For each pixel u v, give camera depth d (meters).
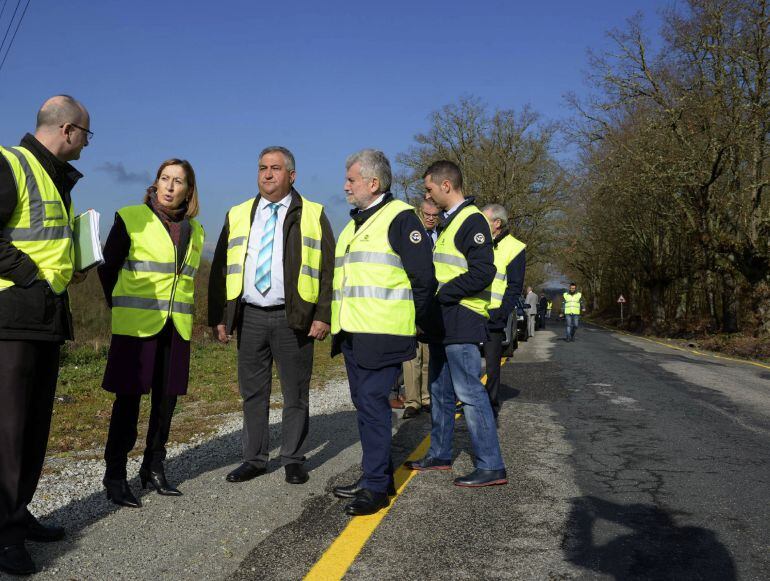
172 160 4.09
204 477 4.50
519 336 19.73
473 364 4.41
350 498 4.07
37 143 3.12
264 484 4.35
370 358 3.87
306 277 4.40
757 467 4.96
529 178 37.97
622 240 36.91
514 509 3.91
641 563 3.16
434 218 6.34
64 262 3.15
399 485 4.38
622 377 10.61
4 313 2.94
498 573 3.03
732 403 8.16
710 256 25.22
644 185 25.19
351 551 3.25
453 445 5.54
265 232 4.47
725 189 24.09
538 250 40.38
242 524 3.61
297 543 3.35
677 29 22.55
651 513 3.87
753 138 22.42
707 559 3.21
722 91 22.12
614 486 4.41
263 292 4.39
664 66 23.98
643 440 5.89
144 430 6.03
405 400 6.92
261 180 4.41
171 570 3.02
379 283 3.91
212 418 6.71
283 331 4.43
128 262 3.93
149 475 4.11
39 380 3.22
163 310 3.97
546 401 8.04
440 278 4.53
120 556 3.17
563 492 4.25
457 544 3.36
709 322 29.03
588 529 3.59
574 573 3.04
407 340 3.96
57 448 5.44
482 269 4.26
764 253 22.30
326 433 5.95
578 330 33.25
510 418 6.88
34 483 3.28
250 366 4.50
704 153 22.98
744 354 18.05
